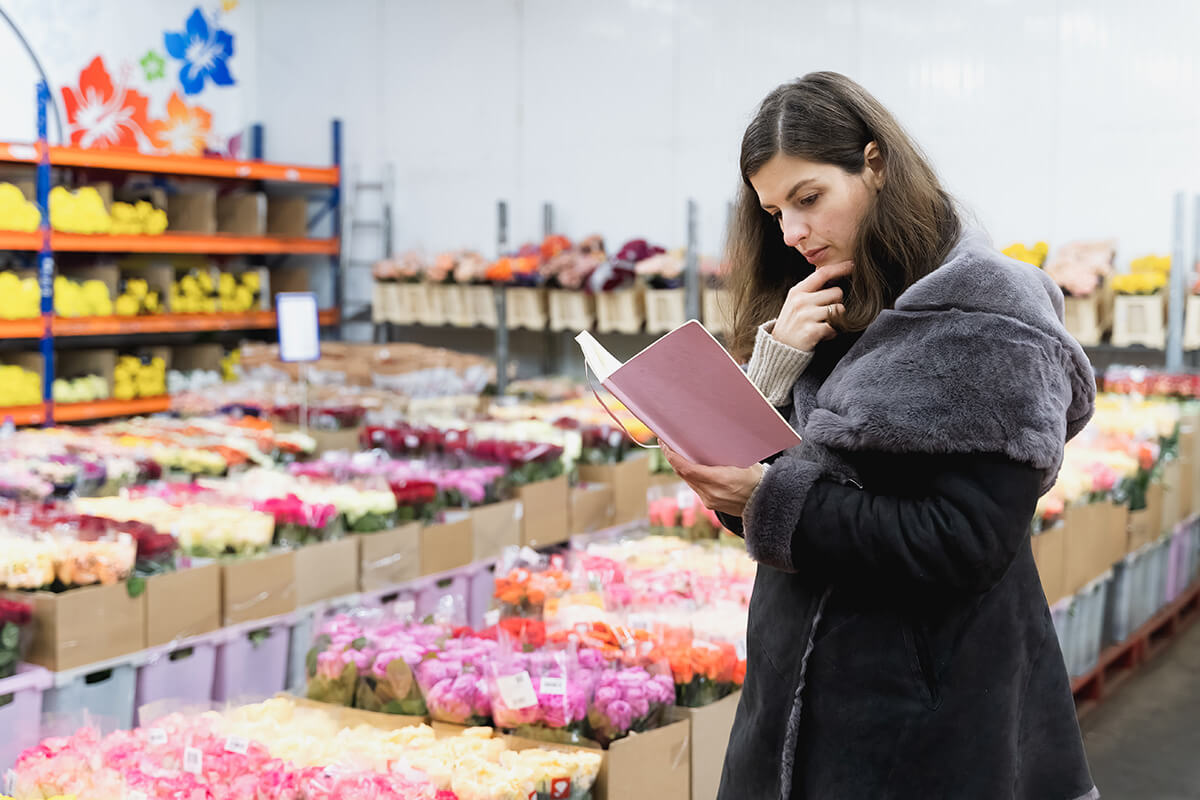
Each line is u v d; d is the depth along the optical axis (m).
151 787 2.06
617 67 7.60
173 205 7.75
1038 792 1.51
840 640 1.46
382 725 2.42
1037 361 1.34
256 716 2.40
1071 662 3.96
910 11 6.64
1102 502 4.13
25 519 3.28
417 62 8.34
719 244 7.30
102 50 7.76
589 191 7.78
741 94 7.18
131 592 3.05
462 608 3.10
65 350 7.13
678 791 2.38
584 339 1.57
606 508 4.84
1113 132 6.16
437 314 7.71
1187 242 6.03
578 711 2.32
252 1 8.86
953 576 1.35
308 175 8.13
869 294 1.47
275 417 5.34
